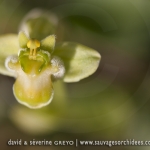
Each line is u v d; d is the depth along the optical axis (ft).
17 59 0.52
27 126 0.59
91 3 0.60
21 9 0.61
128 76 0.61
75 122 0.59
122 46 0.60
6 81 0.62
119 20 0.59
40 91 0.51
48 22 0.56
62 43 0.52
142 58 0.60
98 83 0.60
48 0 0.61
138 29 0.59
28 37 0.52
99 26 0.60
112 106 0.59
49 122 0.58
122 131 0.59
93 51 0.52
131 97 0.60
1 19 0.61
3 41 0.53
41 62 0.51
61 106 0.58
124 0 0.59
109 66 0.61
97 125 0.59
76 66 0.52
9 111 0.61
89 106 0.59
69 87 0.60
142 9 0.59
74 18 0.60
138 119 0.59
